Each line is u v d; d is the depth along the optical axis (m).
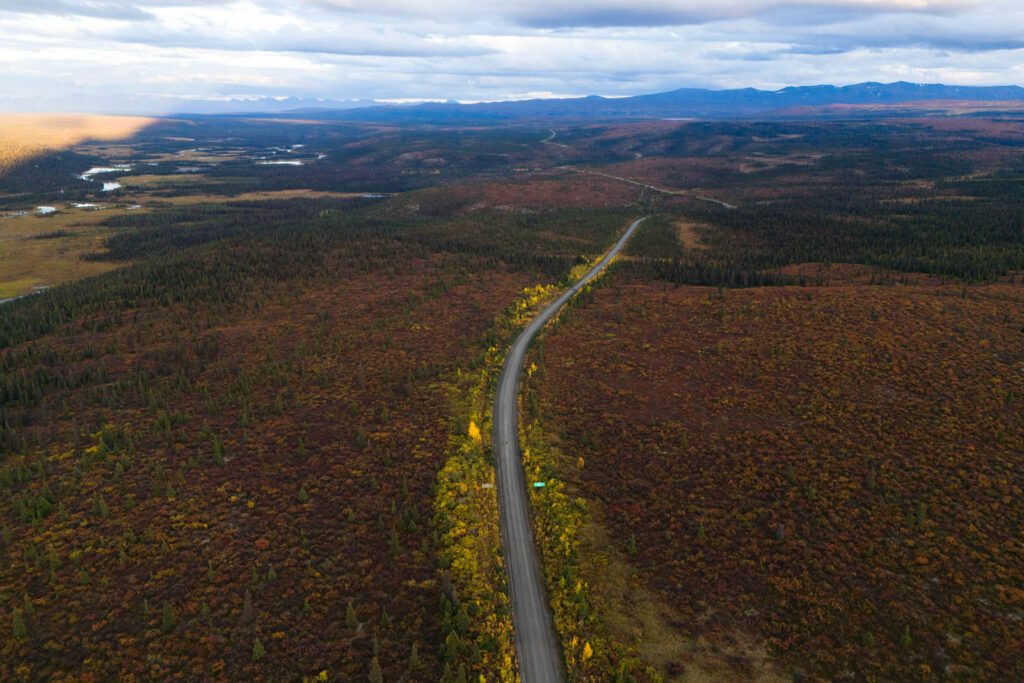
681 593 58.41
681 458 79.25
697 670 50.44
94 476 73.81
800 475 72.56
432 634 52.94
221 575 57.41
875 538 61.62
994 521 62.06
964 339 106.00
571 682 49.97
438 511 68.25
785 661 50.62
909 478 69.44
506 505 72.81
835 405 88.44
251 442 83.56
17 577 56.56
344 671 48.41
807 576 58.16
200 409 95.19
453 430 87.19
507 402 98.62
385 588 57.28
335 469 76.38
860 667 49.25
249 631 51.53
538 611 57.50
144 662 48.16
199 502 68.62
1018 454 72.81
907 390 90.94
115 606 53.44
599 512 70.62
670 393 98.62
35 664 47.69
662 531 66.62
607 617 56.22
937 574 56.62
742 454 78.50
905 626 52.12
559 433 88.12
